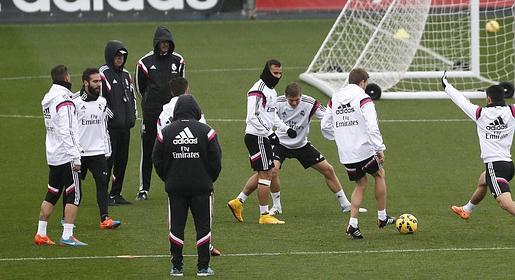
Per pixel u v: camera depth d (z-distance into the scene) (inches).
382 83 3053.6
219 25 4345.5
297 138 1894.7
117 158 1982.0
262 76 1820.9
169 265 1541.6
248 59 3668.8
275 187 1893.5
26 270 1525.6
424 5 3073.3
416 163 2295.8
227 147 2468.0
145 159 2036.2
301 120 1892.2
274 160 1887.3
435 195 2020.2
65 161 1662.2
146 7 4402.1
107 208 1807.3
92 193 2089.1
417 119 2741.1
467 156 2356.1
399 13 3097.9
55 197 1685.5
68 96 1665.8
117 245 1674.5
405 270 1497.3
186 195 1462.8
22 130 2645.2
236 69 3486.7
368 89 2957.7
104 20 4365.2
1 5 4313.5
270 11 4495.6
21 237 1739.7
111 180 2176.4
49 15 4340.6
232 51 3823.8
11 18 4325.8
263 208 1828.2
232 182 2153.1
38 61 3597.4
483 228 1756.9
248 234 1744.6
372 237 1708.9
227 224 1824.6
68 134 1651.1
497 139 1670.8
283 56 3725.4
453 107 2876.5
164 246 1664.6
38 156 2389.3
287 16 4503.0
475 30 3102.9
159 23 4362.7
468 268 1503.4
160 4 4411.9
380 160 1694.1
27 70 3447.3
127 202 2000.5
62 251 1638.8
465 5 3636.8
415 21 3090.6
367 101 1675.7
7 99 3014.3
